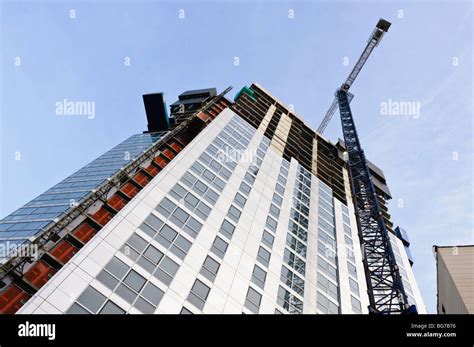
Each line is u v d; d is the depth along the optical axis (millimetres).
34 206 46281
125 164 55000
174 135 64125
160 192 39875
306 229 52562
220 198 45375
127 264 30047
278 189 57406
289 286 39719
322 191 69500
